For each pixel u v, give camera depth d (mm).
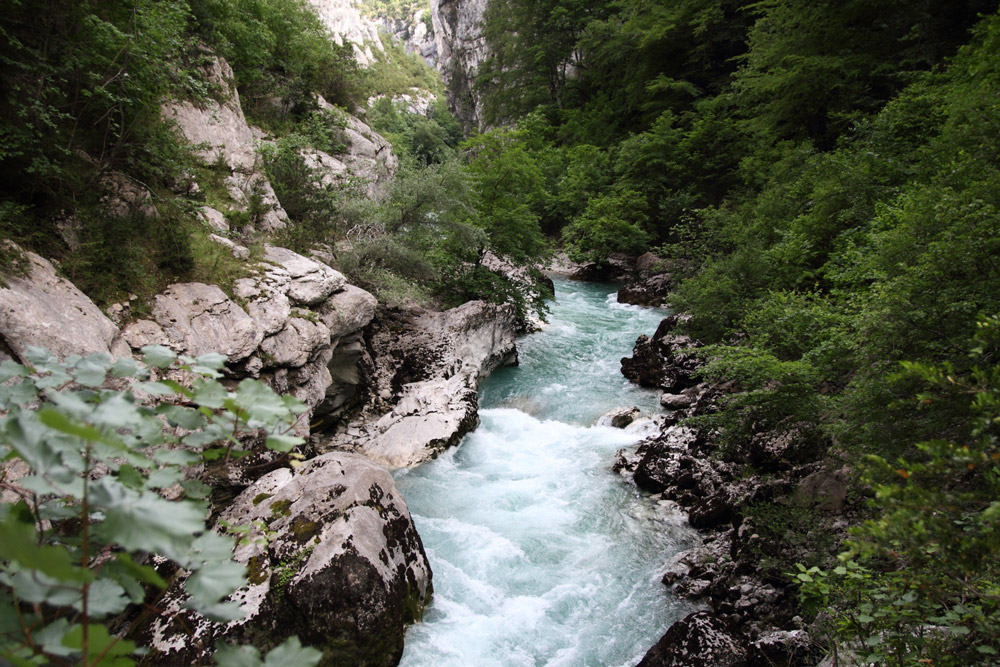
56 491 1303
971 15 18984
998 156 7586
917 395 3295
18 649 1340
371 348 13633
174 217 9242
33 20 7586
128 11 8367
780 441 8102
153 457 1797
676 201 27562
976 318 4508
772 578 6398
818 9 21016
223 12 15344
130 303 7758
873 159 12633
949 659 3330
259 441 7684
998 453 2504
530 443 11234
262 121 18938
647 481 9391
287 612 5371
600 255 27109
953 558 2830
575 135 39375
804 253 12836
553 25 46062
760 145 23828
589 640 6254
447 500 9070
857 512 6406
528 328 18250
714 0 32031
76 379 1784
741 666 5410
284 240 12625
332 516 6078
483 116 55750
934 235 6000
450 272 17234
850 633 4062
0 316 5809
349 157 22438
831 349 6777
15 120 7414
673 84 32750
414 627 6305
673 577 7121
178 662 4938
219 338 8234
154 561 5742
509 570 7398
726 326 12828
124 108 8812
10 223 6844
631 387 14031
